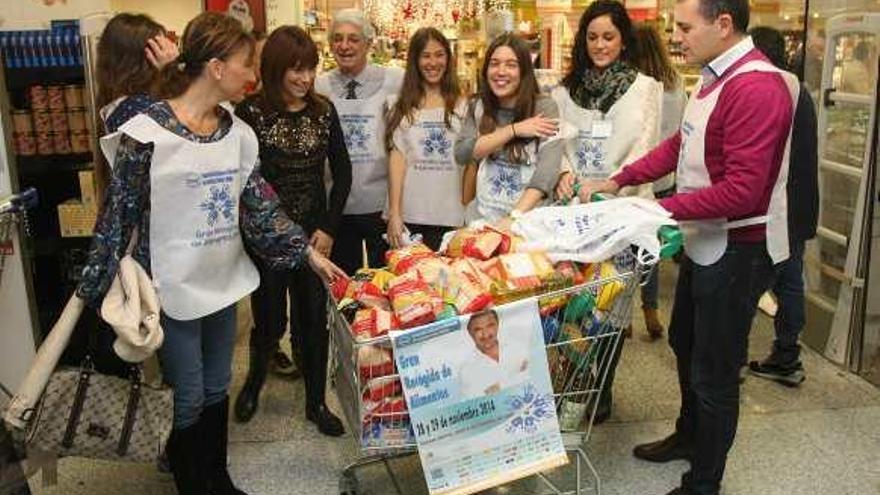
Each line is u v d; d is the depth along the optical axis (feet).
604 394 10.16
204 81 6.93
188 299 7.06
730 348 7.83
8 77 11.13
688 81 15.96
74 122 11.19
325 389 10.13
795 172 10.34
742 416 10.55
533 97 9.09
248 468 9.30
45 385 6.83
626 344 13.03
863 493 8.71
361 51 10.53
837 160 12.35
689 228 7.83
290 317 11.43
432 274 6.89
